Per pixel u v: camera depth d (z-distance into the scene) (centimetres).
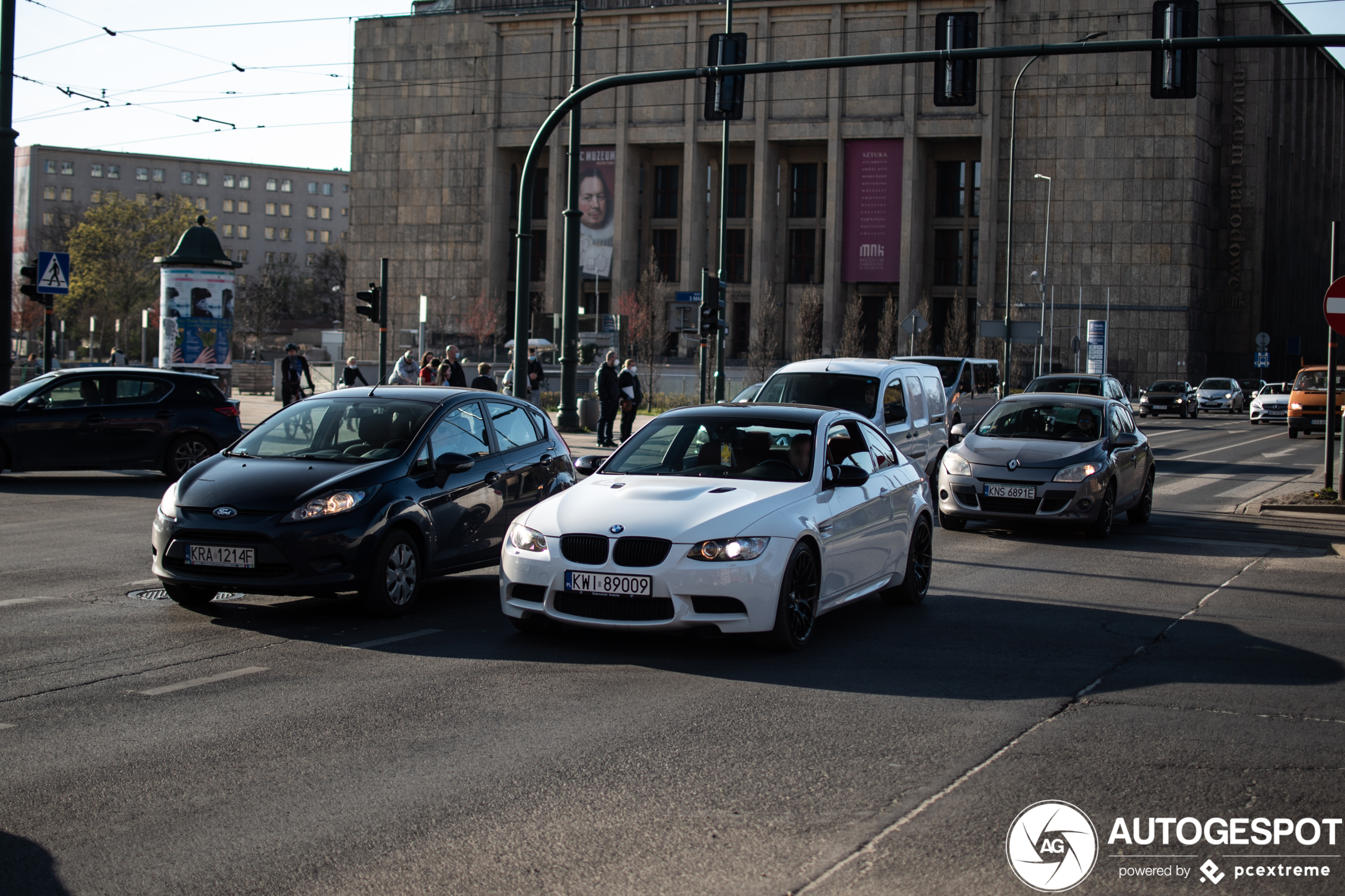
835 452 898
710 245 8969
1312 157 9875
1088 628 898
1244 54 8375
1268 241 8675
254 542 862
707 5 8394
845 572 862
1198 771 549
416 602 958
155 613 912
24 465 1817
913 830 471
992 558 1280
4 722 614
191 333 3322
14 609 923
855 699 675
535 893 411
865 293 8688
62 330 8144
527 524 802
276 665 747
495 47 9075
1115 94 7975
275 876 423
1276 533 1519
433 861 438
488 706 652
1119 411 1616
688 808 495
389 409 995
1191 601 1023
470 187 9612
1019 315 8156
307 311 14338
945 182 8525
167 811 488
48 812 486
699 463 878
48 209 14962
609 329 5456
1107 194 8025
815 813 489
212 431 1919
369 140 9862
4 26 2109
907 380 1681
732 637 844
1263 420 4922
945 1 7994
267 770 540
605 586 758
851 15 8156
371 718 627
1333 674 748
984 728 618
